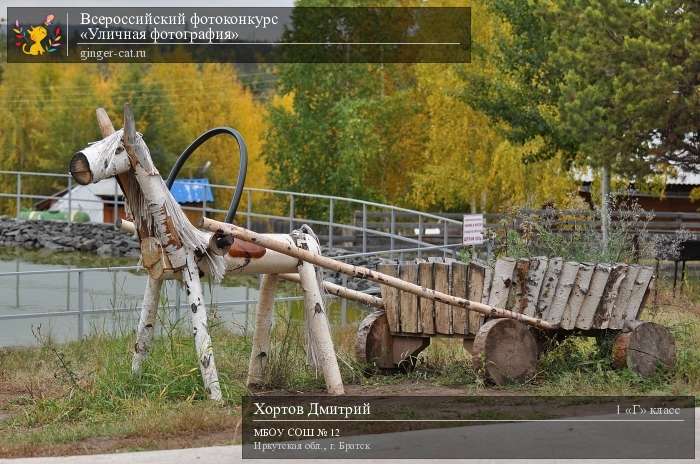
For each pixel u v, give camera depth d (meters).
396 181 64.75
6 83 93.19
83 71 92.06
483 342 11.95
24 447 8.91
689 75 27.89
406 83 64.56
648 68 27.95
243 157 11.32
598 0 28.59
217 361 13.24
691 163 30.47
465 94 38.81
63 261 34.72
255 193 85.38
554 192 48.00
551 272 12.49
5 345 17.88
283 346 12.61
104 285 28.61
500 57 38.69
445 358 14.13
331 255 31.62
